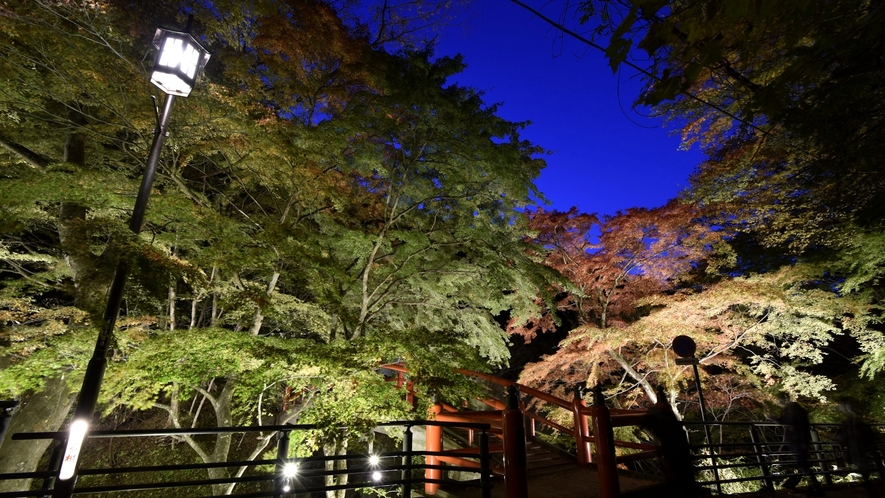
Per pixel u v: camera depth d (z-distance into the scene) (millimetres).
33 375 5129
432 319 11508
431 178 10141
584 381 14602
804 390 10719
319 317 9406
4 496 2611
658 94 2352
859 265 10188
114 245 4387
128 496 10047
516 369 21203
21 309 7574
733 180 9891
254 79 6844
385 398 5148
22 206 5328
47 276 8688
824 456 10148
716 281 14656
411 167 9094
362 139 8211
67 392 7664
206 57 4379
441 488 5402
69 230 4922
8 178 6629
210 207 7246
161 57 4094
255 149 6793
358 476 11242
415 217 10211
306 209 9109
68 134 7531
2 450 7016
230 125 6480
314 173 7234
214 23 7277
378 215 10734
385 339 5777
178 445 12305
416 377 5383
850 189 5430
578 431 6609
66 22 5648
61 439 2867
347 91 8156
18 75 5910
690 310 10609
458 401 6250
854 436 5754
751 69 4301
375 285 9711
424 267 10039
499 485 5305
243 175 8453
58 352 5262
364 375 5223
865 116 3504
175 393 8375
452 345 6328
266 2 6699
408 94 7477
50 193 5156
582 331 12289
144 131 6594
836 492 5973
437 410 6156
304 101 7996
